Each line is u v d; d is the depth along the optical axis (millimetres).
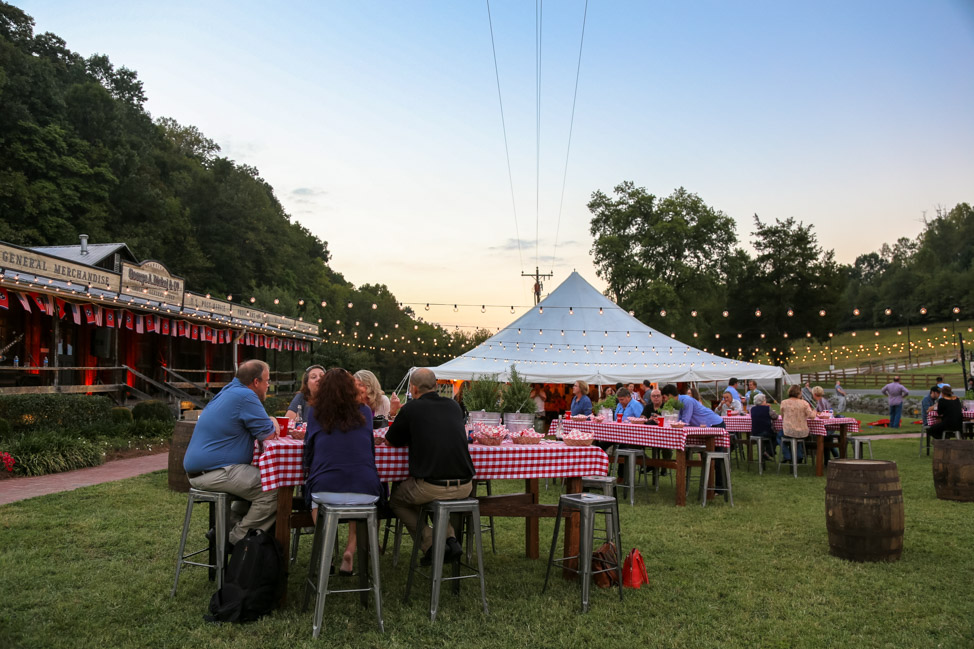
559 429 7367
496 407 9758
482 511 5305
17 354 17312
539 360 19141
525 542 6285
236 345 24859
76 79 47531
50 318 18625
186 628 4117
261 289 45844
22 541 6004
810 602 4727
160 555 5637
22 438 10820
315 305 60312
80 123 41719
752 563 5688
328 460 4492
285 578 4504
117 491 8484
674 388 9492
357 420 4621
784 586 5074
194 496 4734
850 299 93812
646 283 43719
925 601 4750
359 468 4520
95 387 17000
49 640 3875
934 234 119688
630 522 7348
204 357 23984
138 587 4824
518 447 5414
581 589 4859
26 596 4594
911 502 8578
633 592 4945
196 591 4770
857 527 5734
